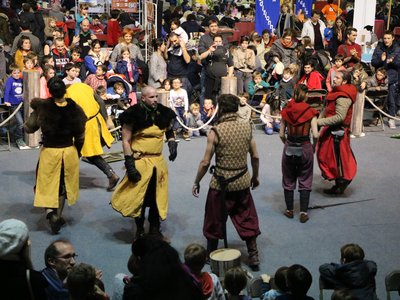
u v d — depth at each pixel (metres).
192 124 10.80
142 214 6.33
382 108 11.99
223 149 5.69
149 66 11.62
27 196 7.80
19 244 3.76
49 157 6.40
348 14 17.41
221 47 11.47
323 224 7.05
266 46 13.51
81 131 6.46
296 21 15.60
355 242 6.59
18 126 9.92
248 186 5.80
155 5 14.40
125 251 6.30
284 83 11.61
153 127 6.09
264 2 14.48
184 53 11.78
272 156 9.70
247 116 10.96
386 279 4.88
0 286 3.65
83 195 7.82
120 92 10.62
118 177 7.95
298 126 6.87
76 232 6.73
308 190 7.03
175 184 8.30
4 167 8.95
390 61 11.91
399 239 6.70
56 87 6.30
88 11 15.14
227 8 20.39
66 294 4.12
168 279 2.92
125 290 3.24
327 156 7.82
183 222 7.04
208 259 5.93
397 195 8.08
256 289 4.70
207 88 11.62
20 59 11.16
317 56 12.31
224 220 5.78
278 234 6.75
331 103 7.67
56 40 11.27
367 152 10.10
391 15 19.61
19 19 14.59
